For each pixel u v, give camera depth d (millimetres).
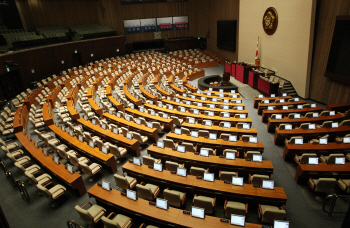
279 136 10570
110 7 31797
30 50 20453
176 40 34781
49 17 28625
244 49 24109
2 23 25719
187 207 7086
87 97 16953
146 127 11281
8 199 7918
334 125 10414
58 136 10906
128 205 6211
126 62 28953
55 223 6855
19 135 10922
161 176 7379
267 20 19172
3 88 17828
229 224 5422
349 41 12375
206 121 11203
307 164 7777
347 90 13258
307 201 7285
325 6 13922
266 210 5754
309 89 16172
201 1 33312
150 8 32750
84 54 27922
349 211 2736
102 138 11188
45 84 20047
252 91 18656
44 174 8133
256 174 7129
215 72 25578
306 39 15227
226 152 8219
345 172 7367
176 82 21172
